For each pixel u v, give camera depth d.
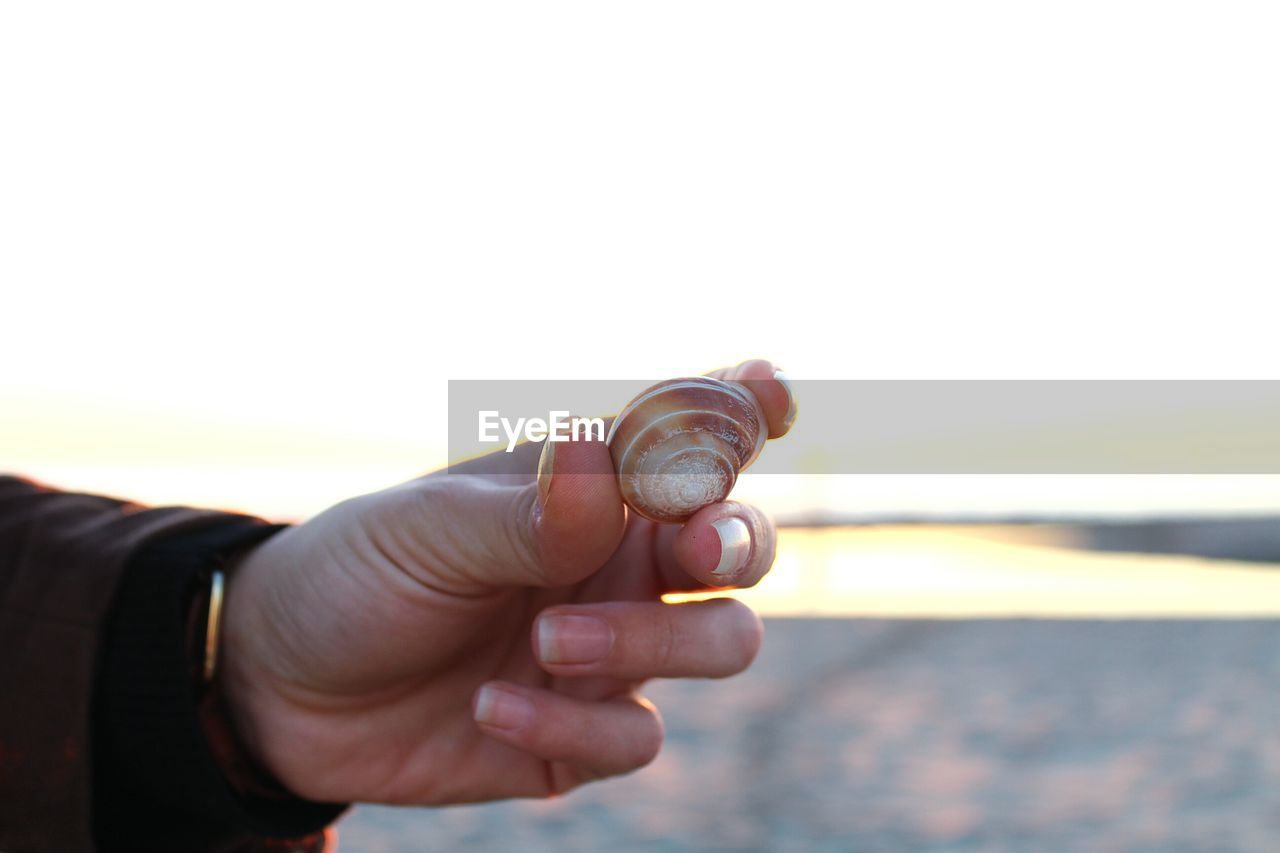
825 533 3.08
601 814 0.86
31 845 0.28
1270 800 0.89
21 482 0.31
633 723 0.32
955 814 0.86
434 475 0.32
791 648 1.76
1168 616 2.15
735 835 0.81
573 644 0.30
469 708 0.33
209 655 0.30
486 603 0.31
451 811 0.88
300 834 0.31
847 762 1.02
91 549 0.29
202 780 0.28
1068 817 0.85
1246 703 1.29
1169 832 0.81
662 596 0.35
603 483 0.27
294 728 0.31
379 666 0.31
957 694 1.36
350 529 0.31
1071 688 1.39
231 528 0.31
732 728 1.17
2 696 0.28
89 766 0.27
